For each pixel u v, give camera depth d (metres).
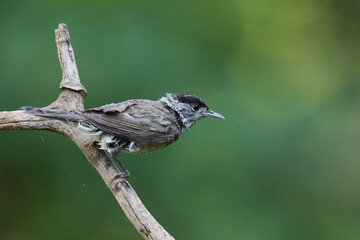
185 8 13.73
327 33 16.56
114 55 12.22
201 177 12.20
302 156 13.02
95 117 7.88
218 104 13.22
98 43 12.30
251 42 15.15
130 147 8.32
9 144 11.79
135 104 8.71
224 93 13.49
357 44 16.86
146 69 12.28
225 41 14.61
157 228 7.25
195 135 12.53
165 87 12.35
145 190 11.99
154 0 13.23
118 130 8.08
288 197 12.60
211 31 14.09
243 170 12.45
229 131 12.71
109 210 12.23
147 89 12.16
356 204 13.27
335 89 16.03
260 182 12.38
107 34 12.45
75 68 8.66
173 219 11.91
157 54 12.59
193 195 12.06
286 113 14.06
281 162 12.73
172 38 13.04
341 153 13.71
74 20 12.40
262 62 15.38
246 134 12.83
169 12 13.42
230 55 14.61
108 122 8.02
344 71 16.36
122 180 7.62
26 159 11.88
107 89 11.92
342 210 13.01
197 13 14.03
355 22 16.89
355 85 16.22
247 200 12.20
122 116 8.26
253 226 12.06
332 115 14.34
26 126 7.83
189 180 12.15
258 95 14.54
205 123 12.70
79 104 8.41
